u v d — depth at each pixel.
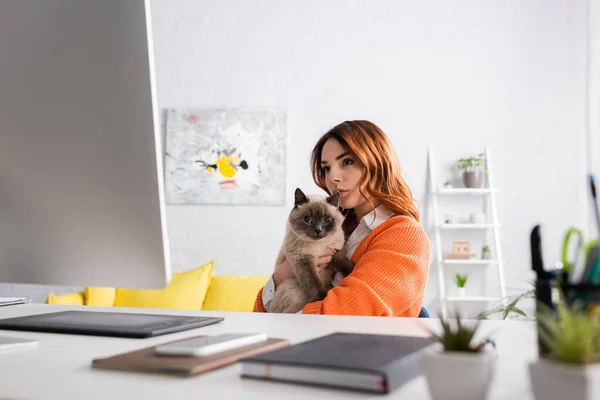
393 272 1.44
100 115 0.68
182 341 0.60
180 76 4.25
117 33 0.66
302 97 4.17
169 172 4.16
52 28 0.68
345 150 1.70
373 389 0.45
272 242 4.09
